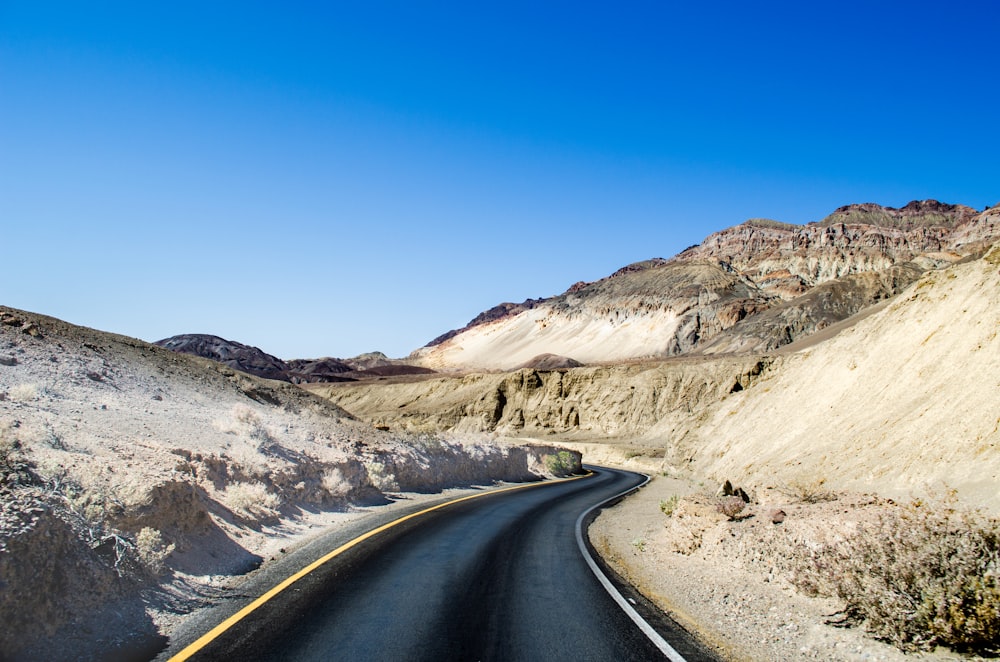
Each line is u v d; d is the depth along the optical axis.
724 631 6.87
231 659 5.24
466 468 27.66
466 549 11.23
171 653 5.36
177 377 22.62
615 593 8.41
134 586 6.59
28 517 5.73
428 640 6.04
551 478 35.38
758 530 9.59
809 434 22.66
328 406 29.89
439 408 113.81
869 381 21.55
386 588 8.01
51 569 5.62
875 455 16.41
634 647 6.14
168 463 10.43
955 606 6.02
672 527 12.41
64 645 5.21
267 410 23.48
